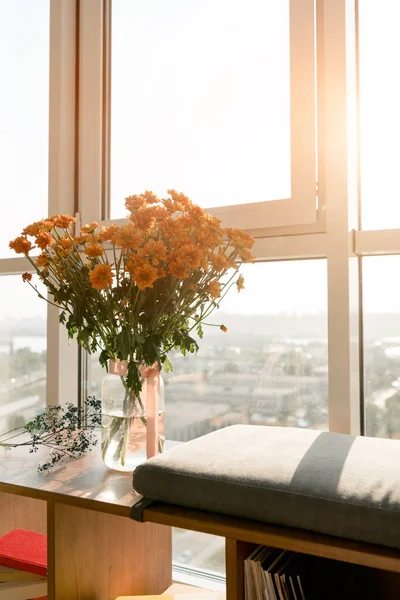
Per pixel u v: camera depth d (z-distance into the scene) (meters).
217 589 1.44
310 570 0.96
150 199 1.11
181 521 0.85
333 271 1.31
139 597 1.14
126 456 1.10
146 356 1.05
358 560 0.73
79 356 1.76
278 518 0.79
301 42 1.38
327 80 1.33
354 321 1.33
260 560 0.86
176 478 0.87
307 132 1.37
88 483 1.04
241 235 1.13
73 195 1.74
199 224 1.08
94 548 1.08
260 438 1.05
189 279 1.09
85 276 1.10
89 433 1.41
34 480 1.05
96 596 1.08
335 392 1.29
